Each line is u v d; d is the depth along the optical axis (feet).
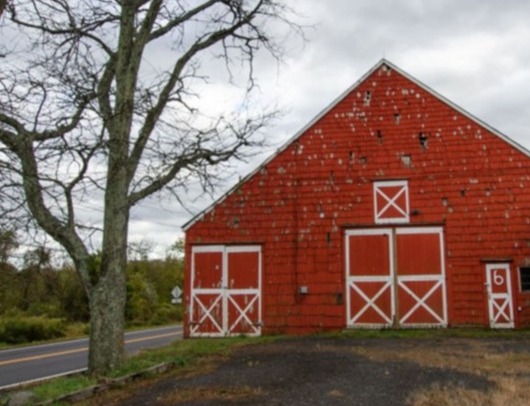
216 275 64.44
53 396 28.55
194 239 65.46
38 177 26.09
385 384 29.50
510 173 60.54
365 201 62.95
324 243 62.90
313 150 65.16
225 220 65.26
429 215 61.36
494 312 58.49
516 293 58.39
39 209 34.30
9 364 52.37
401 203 62.18
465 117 62.85
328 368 35.27
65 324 102.27
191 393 29.09
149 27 40.81
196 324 63.93
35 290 40.86
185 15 43.27
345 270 62.03
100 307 37.73
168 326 126.21
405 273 60.85
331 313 61.52
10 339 86.22
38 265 34.78
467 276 59.57
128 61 39.63
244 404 25.75
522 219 59.36
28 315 99.50
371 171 63.52
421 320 59.88
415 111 64.23
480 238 59.93
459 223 60.64
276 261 63.52
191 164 39.19
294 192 64.54
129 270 149.89
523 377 31.19
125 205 39.01
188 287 64.69
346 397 26.55
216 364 40.04
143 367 37.19
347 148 64.54
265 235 64.23
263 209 64.80
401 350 43.75
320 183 64.23
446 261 60.29
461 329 58.23
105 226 38.78
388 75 65.87
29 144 27.25
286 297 62.64
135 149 39.22
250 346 51.31
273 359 40.86
